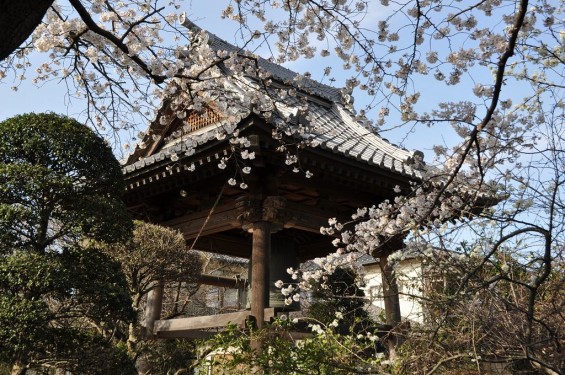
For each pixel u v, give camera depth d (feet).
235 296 79.77
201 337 33.94
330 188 33.45
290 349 20.39
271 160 28.35
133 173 31.53
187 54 16.94
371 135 38.52
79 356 23.88
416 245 19.49
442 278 19.54
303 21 18.35
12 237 23.62
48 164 25.53
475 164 17.94
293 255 35.12
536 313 16.58
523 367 17.75
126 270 30.25
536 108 17.07
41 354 23.84
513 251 17.35
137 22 13.43
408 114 16.88
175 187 32.76
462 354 15.69
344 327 30.09
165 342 36.60
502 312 16.31
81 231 25.03
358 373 19.31
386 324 27.66
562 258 16.93
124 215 26.55
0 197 23.71
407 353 19.63
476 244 17.95
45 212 24.59
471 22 16.42
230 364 21.54
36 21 8.83
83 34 15.70
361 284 27.12
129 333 32.83
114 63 17.26
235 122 22.36
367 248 24.20
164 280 32.37
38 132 25.52
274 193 30.53
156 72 14.61
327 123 37.91
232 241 41.75
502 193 16.96
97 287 24.04
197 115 32.94
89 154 26.23
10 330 21.12
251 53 19.03
